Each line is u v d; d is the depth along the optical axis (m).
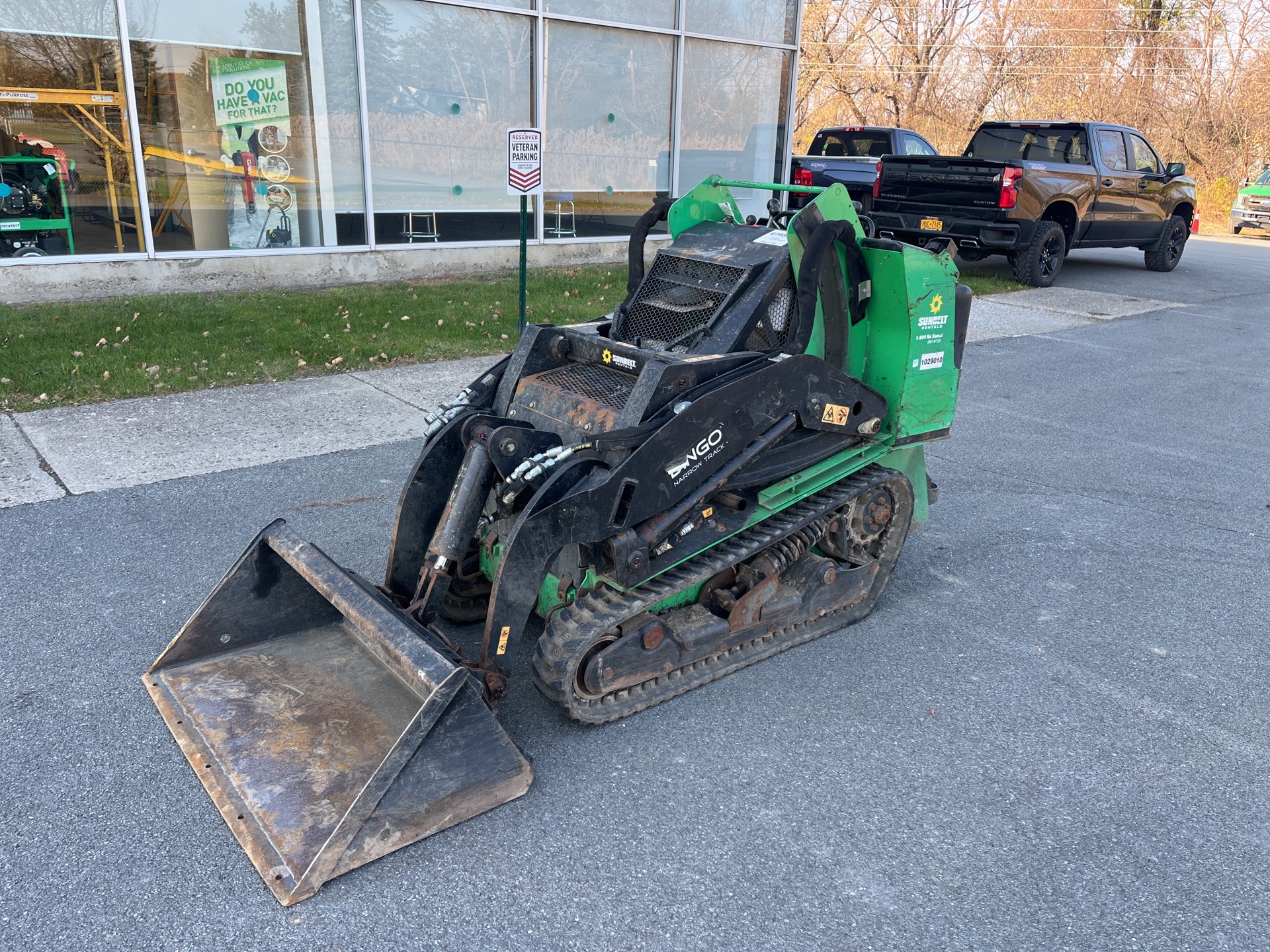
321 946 2.51
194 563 4.62
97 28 9.45
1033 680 3.91
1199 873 2.85
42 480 5.53
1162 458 6.67
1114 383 8.65
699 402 3.38
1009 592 4.68
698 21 13.61
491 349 8.59
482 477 3.56
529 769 3.08
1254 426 7.45
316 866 2.66
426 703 2.79
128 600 4.27
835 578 4.12
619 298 10.75
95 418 6.56
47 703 3.52
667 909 2.66
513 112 12.35
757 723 3.56
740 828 2.99
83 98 9.52
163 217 10.20
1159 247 15.53
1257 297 13.53
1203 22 35.50
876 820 3.05
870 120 38.19
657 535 3.41
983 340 10.23
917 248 3.95
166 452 6.02
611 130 13.32
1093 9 35.94
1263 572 4.95
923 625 4.35
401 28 11.17
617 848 2.89
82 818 2.95
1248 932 2.63
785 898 2.71
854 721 3.59
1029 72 36.16
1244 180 34.31
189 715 3.31
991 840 2.97
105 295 9.84
